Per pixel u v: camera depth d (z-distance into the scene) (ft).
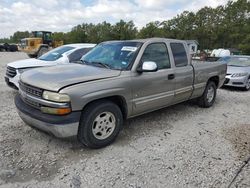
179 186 10.36
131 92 14.24
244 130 16.65
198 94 20.33
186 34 190.29
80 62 16.42
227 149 13.71
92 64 15.52
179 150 13.43
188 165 11.94
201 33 181.06
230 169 11.72
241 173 11.42
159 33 195.52
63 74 13.08
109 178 10.73
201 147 13.87
